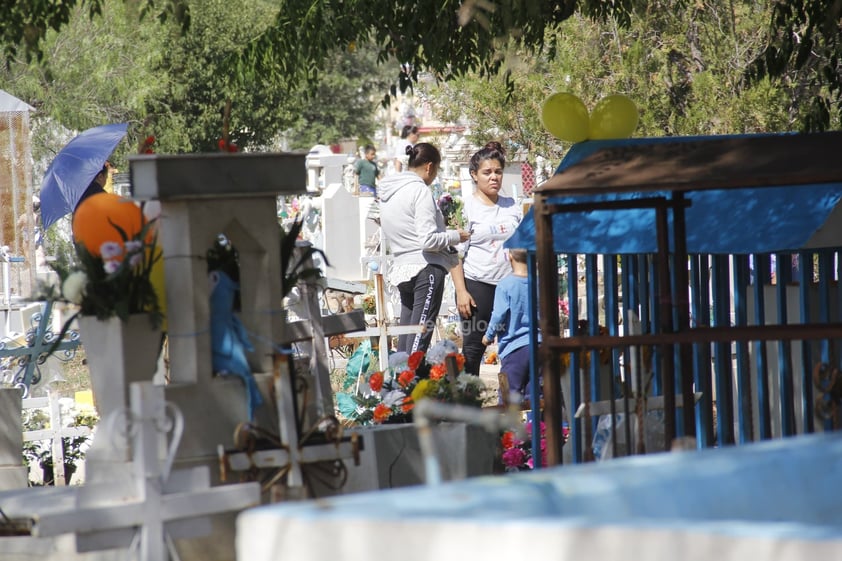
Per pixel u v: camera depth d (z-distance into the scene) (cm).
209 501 1271
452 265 2858
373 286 5131
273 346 1475
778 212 1838
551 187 1485
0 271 5181
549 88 4972
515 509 720
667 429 1559
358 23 2491
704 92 4475
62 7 2250
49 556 1389
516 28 2128
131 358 1348
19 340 3278
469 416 870
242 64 2669
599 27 4731
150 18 2669
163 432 1258
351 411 2252
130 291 1354
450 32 2469
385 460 1675
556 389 1512
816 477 822
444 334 4231
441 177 6375
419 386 1966
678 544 623
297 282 1638
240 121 11088
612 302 1969
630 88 4756
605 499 754
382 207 2847
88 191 3684
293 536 695
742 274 1945
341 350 3912
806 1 2441
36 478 2614
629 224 1928
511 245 1936
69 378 4291
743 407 1862
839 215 1819
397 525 668
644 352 1600
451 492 745
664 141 1931
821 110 2370
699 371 1938
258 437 1404
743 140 1636
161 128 10594
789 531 621
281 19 2623
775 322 2023
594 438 1881
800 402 1947
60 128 9919
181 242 1397
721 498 788
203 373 1395
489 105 5084
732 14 4438
